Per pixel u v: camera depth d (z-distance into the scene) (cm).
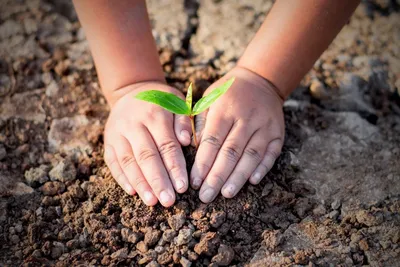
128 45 56
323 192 57
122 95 57
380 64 68
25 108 64
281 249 53
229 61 68
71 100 65
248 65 56
